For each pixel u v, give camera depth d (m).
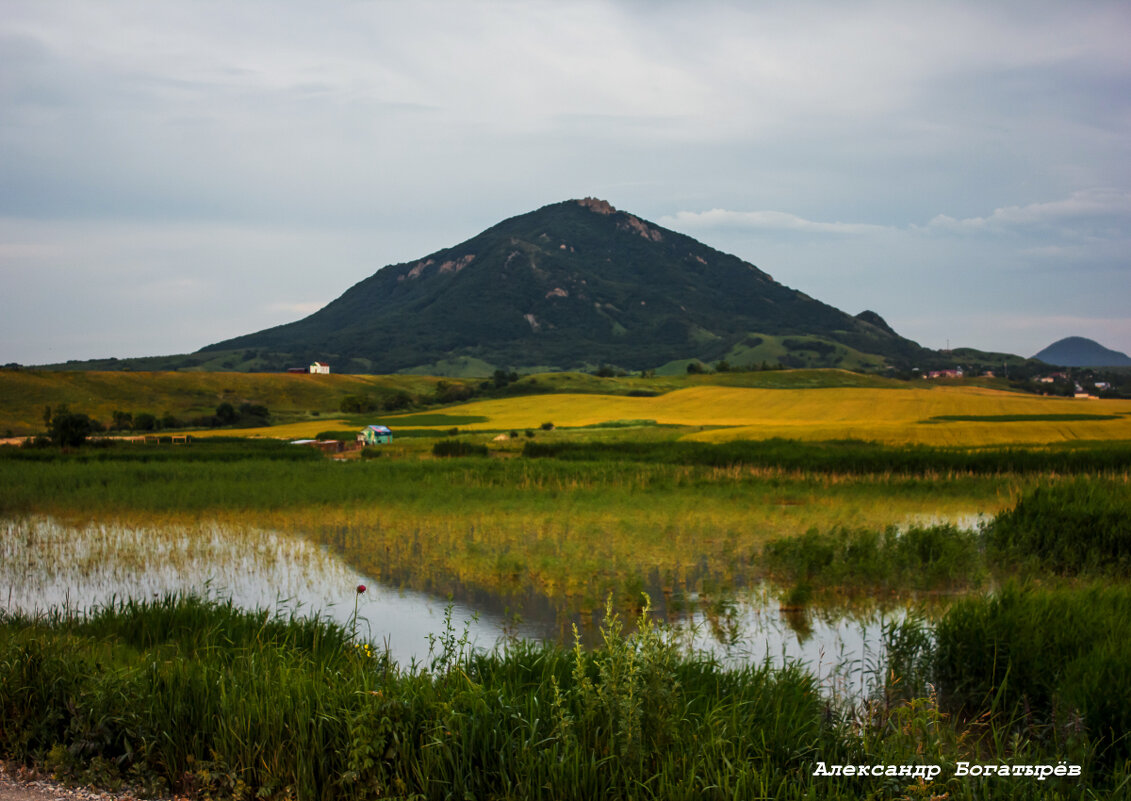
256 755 6.54
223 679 7.43
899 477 37.19
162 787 6.47
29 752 6.89
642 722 6.57
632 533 21.12
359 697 6.86
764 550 18.47
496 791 6.20
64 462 45.69
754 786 5.87
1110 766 7.05
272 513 25.50
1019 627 9.77
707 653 10.99
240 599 15.21
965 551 17.34
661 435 71.69
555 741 6.41
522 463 41.94
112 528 23.06
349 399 143.88
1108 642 8.73
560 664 8.45
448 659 8.61
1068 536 17.75
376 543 20.55
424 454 59.91
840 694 9.52
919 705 7.35
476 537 21.06
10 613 12.46
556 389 176.25
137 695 7.09
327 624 11.24
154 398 143.25
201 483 33.00
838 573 15.88
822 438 61.50
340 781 6.11
